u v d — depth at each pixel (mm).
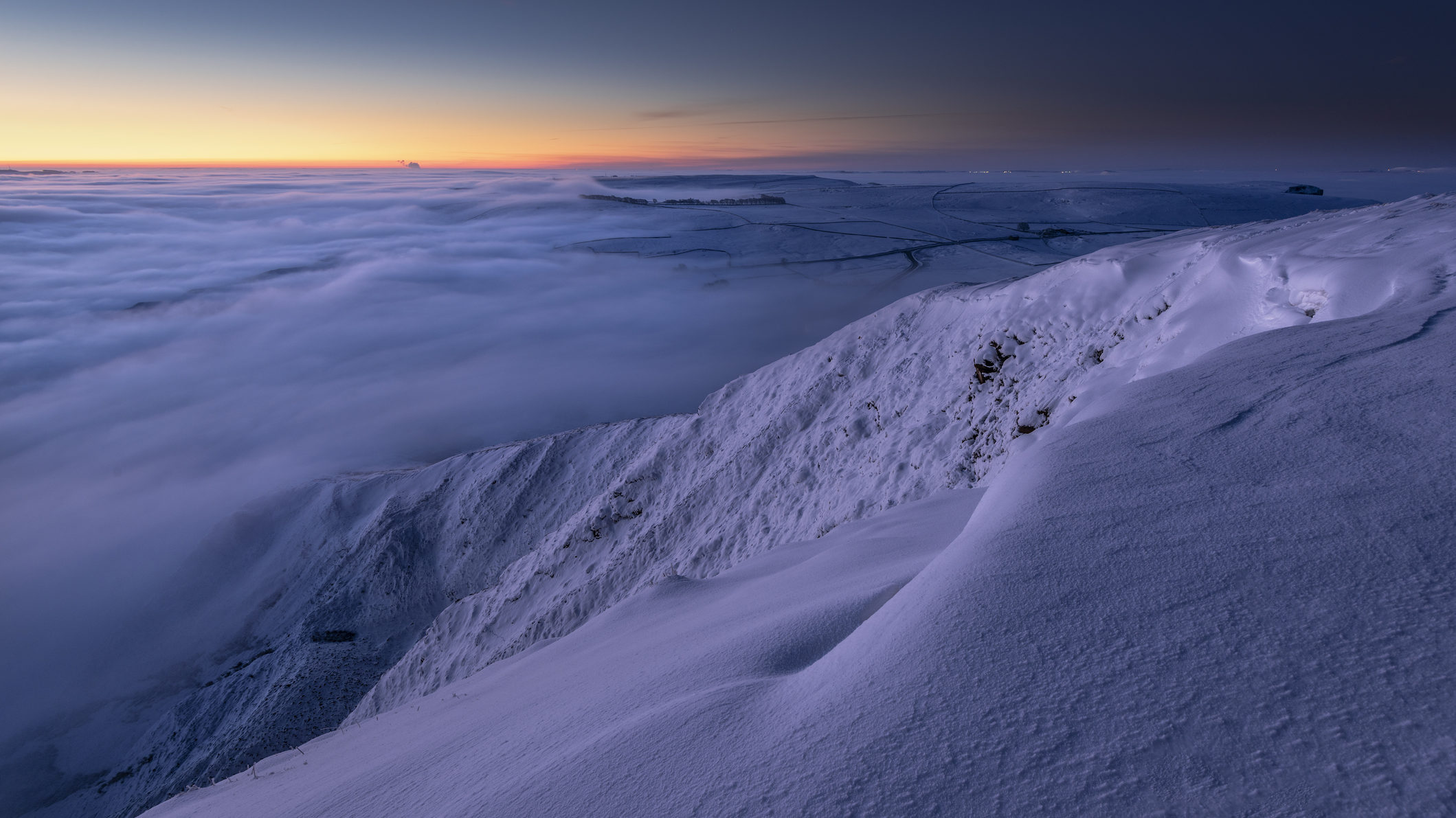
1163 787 1263
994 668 1765
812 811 1452
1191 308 10938
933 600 2229
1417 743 1215
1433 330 4137
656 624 5969
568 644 7102
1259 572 1892
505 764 2604
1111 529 2361
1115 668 1643
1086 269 17000
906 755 1539
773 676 2576
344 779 3797
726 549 22844
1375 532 1964
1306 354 4191
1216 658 1592
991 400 16859
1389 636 1520
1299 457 2643
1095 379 12469
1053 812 1270
